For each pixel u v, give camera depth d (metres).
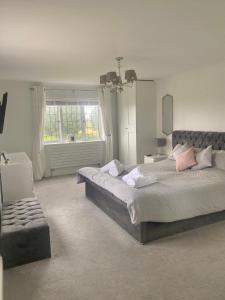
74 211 3.89
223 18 2.38
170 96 5.66
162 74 5.36
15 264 2.48
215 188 3.17
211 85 4.57
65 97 6.31
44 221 2.68
